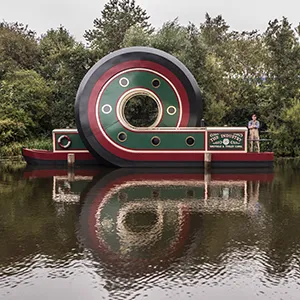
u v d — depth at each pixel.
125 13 36.94
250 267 6.55
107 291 5.77
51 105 29.56
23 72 30.06
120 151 18.91
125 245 7.57
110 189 13.12
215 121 27.64
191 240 7.84
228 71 36.22
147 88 19.08
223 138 18.88
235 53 36.97
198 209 10.30
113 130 18.78
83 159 20.27
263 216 9.59
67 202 11.20
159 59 19.00
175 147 18.92
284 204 10.85
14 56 35.22
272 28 25.66
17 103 27.80
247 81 31.83
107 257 6.98
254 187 13.44
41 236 8.14
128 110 28.08
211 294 5.67
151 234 8.24
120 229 8.59
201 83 27.73
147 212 10.01
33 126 28.06
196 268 6.51
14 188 13.48
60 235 8.20
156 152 18.92
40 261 6.83
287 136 24.53
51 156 20.31
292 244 7.60
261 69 33.78
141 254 7.11
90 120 18.61
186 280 6.09
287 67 25.23
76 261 6.82
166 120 19.25
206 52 28.16
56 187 13.59
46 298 5.60
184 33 27.92
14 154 25.94
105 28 36.41
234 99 30.42
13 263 6.75
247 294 5.67
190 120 19.22
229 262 6.75
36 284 6.00
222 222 9.09
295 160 22.83
